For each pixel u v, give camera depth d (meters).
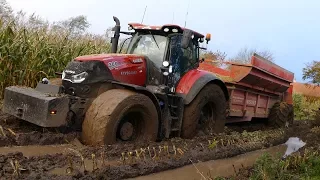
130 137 6.26
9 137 5.40
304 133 10.43
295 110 18.66
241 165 6.41
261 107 10.60
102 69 6.18
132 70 6.60
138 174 5.00
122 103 5.78
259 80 9.59
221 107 8.12
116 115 5.73
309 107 19.77
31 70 8.55
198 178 5.34
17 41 8.44
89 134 5.70
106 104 5.75
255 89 9.84
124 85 6.22
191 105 7.25
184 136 7.27
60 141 5.71
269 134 9.40
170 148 6.30
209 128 7.98
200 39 7.98
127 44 7.87
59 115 5.66
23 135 5.50
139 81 6.73
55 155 5.03
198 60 8.04
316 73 25.55
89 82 6.03
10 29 8.43
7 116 6.50
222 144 7.33
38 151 5.24
